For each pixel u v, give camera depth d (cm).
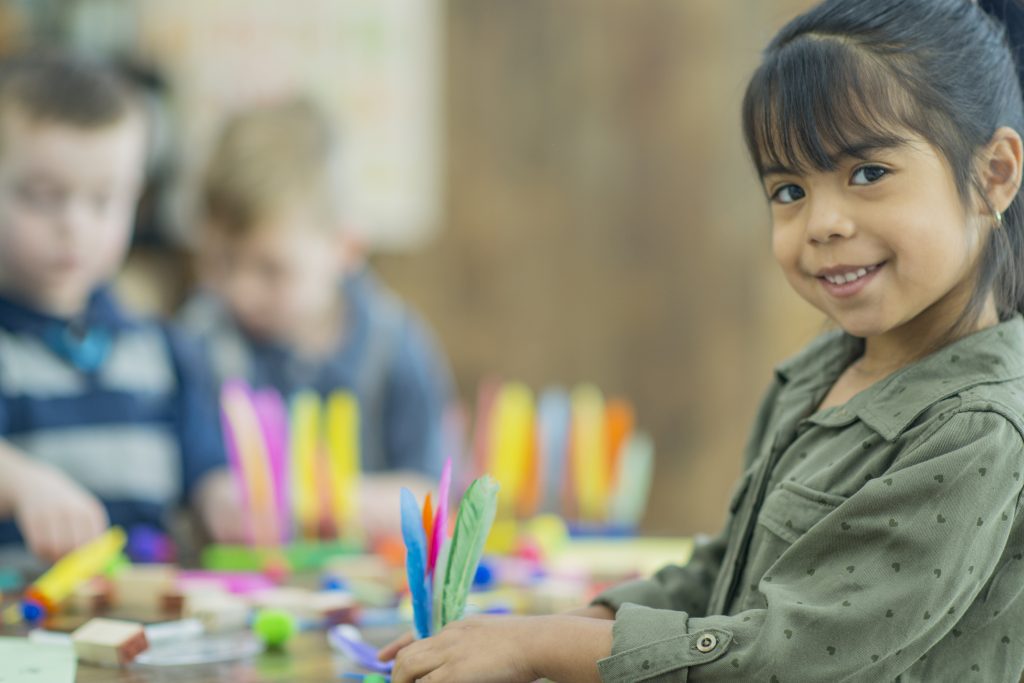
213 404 221
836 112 87
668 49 360
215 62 328
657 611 87
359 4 334
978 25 94
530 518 188
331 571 153
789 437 100
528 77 362
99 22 320
